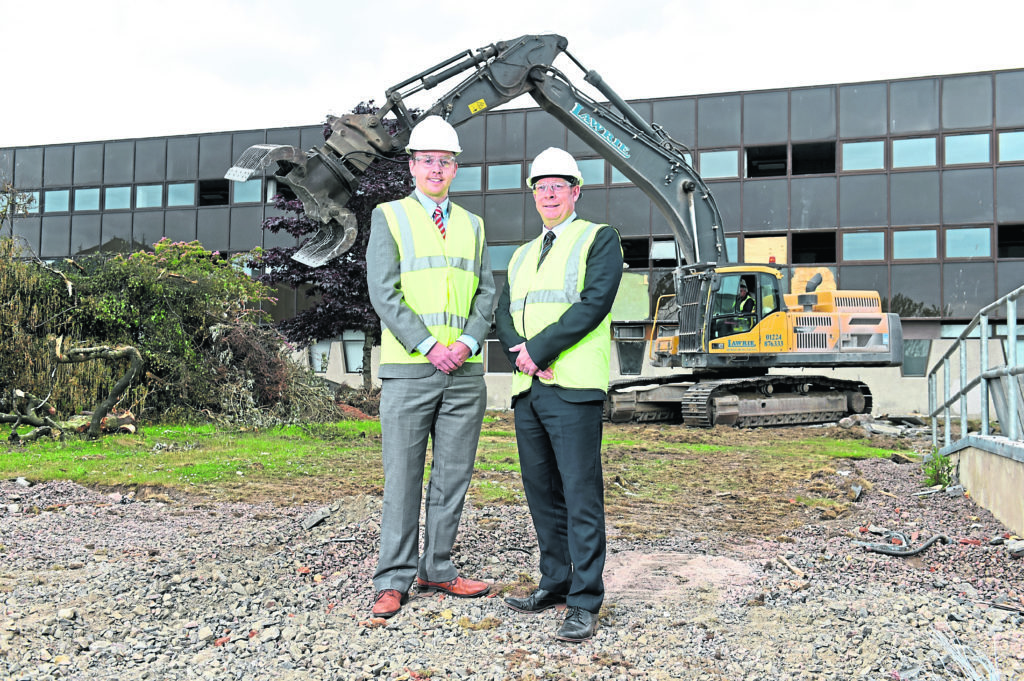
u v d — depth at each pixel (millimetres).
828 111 21672
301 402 14688
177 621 3477
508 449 10547
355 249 20109
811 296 16547
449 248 3926
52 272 12797
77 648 3127
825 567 4754
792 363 15938
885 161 21359
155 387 13312
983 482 6641
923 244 21125
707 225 15688
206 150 25016
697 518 6355
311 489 7109
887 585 4328
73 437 9977
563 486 3762
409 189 19656
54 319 12477
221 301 14773
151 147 25312
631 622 3600
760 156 22203
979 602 4047
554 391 3559
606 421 18219
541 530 3762
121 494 6727
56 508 6074
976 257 20828
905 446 12461
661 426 16469
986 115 20922
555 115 15164
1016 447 5520
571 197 3838
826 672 3049
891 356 16094
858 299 16672
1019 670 3107
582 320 3510
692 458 10242
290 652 3172
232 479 7523
